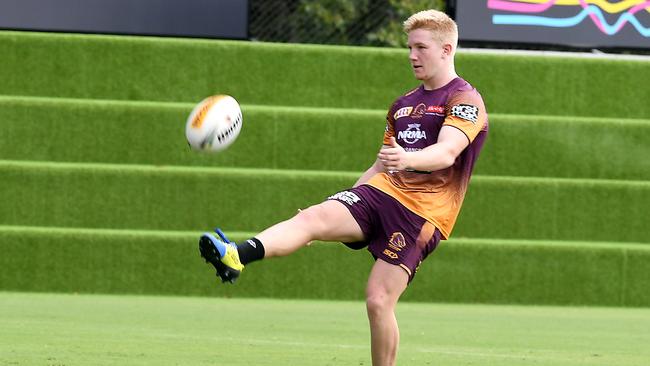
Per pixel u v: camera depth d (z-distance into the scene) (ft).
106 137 139.23
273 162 140.77
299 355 77.46
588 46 149.07
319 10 161.07
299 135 141.08
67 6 147.33
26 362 69.87
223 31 149.89
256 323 99.86
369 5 162.30
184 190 132.57
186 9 149.28
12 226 130.93
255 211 133.28
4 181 131.34
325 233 55.16
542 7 148.66
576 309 127.75
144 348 78.95
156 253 127.34
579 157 143.95
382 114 142.20
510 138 143.23
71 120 139.03
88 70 150.30
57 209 131.95
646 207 137.49
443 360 77.92
